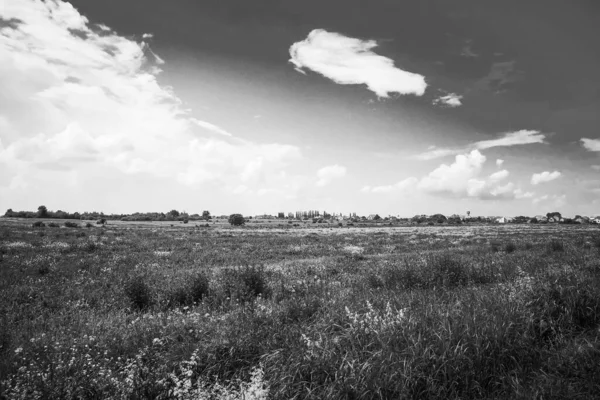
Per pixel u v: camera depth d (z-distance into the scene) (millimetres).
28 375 3750
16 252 20766
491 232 57938
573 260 10164
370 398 3402
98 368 4188
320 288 8086
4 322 6398
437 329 4414
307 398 3498
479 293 6336
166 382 3922
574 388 3533
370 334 4496
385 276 9562
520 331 4527
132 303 8430
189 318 6062
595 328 4848
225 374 4238
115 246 27250
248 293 8102
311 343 4242
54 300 8953
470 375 3727
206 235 48844
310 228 94062
